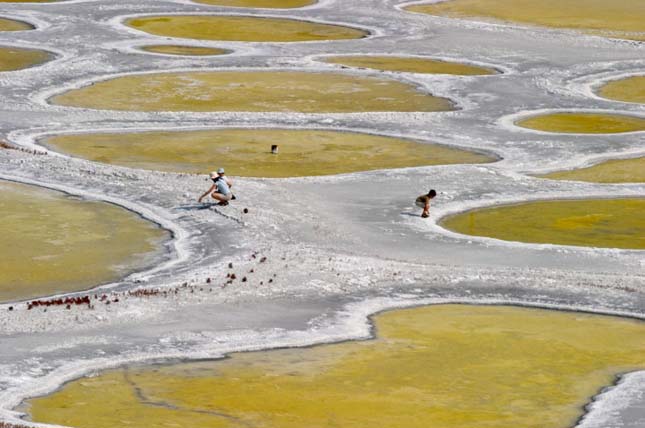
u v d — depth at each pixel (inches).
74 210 5689.0
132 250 5044.3
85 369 3479.3
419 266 4749.0
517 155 7539.4
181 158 7160.4
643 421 3206.2
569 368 3683.6
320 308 4197.8
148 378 3440.0
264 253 4884.4
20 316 3951.8
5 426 2765.7
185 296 4229.8
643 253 5073.8
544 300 4404.5
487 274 4662.9
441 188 6353.3
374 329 4018.2
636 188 6501.0
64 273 4699.8
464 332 4015.8
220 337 3823.8
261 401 3292.3
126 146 7450.8
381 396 3373.5
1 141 7342.5
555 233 5536.4
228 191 5718.5
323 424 3127.5
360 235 5324.8
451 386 3481.8
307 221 5516.7
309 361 3654.0
